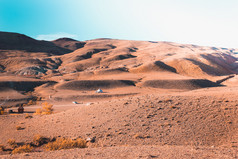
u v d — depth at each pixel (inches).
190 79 5398.6
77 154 468.8
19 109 2368.4
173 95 1393.9
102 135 869.8
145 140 778.8
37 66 7815.0
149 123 936.9
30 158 446.9
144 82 5147.6
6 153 800.3
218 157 409.4
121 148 530.9
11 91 3855.8
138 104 1204.5
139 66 7593.5
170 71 7204.7
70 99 3503.9
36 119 1337.4
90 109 1299.2
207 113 965.2
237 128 801.6
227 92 1339.8
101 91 4202.8
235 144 678.5
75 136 896.9
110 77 5984.3
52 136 951.0
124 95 3846.0
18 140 941.2
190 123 892.0
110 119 1043.9
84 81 4904.0
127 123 963.3
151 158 409.4
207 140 745.0
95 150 512.7
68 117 1215.6
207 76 6811.0
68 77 6127.0
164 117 981.8
